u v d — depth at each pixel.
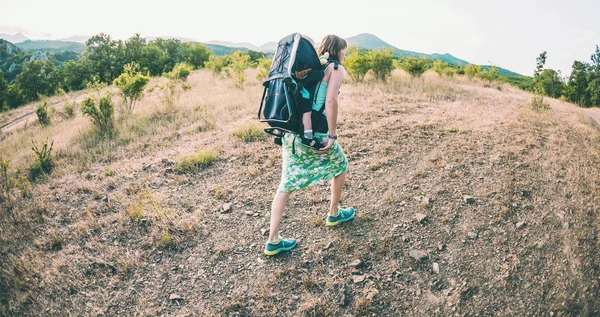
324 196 3.90
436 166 4.51
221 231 3.42
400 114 7.07
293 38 2.39
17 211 3.97
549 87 35.25
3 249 3.32
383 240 3.16
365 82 11.58
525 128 6.07
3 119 17.39
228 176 4.54
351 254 3.00
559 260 2.90
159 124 7.11
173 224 3.51
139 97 9.23
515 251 3.01
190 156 5.00
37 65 44.12
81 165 5.29
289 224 3.46
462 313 2.48
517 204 3.63
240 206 3.83
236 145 5.50
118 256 3.12
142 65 43.69
